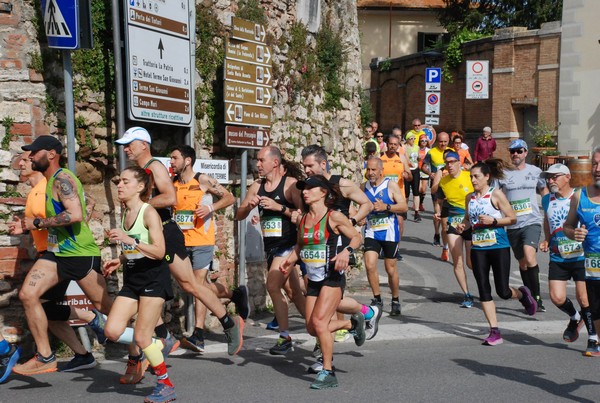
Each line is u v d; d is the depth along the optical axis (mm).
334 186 6934
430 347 8688
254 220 10508
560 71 29484
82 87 8234
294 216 8156
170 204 7055
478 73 25094
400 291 12344
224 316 7594
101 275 7109
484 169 9000
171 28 8828
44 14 7484
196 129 9711
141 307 6344
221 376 7246
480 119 33219
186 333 9188
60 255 6828
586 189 6969
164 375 6297
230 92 9656
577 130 29031
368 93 42656
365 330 7918
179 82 8984
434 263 14820
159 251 6316
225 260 10086
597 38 28438
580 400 6480
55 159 6871
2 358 6680
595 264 6852
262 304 10828
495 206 8969
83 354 7426
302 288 9102
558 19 39062
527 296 10008
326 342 6840
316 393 6602
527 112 31438
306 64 12086
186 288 7289
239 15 10422
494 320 8836
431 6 44469
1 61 7742
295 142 11719
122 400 6336
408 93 39125
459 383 6980
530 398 6516
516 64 31188
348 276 13359
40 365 6805
